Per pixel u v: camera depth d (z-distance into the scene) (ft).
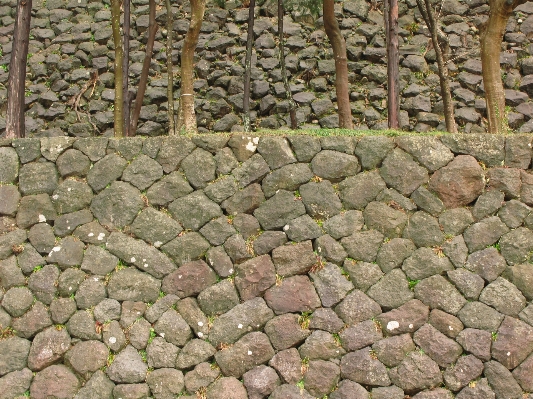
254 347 17.81
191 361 17.87
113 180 19.47
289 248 18.43
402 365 17.31
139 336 18.10
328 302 17.94
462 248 18.01
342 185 18.78
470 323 17.44
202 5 21.54
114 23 22.81
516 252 17.83
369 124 26.32
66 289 18.57
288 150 19.17
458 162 18.56
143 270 18.67
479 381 17.04
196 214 18.94
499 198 18.26
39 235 19.13
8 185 19.66
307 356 17.62
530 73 27.12
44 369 18.02
